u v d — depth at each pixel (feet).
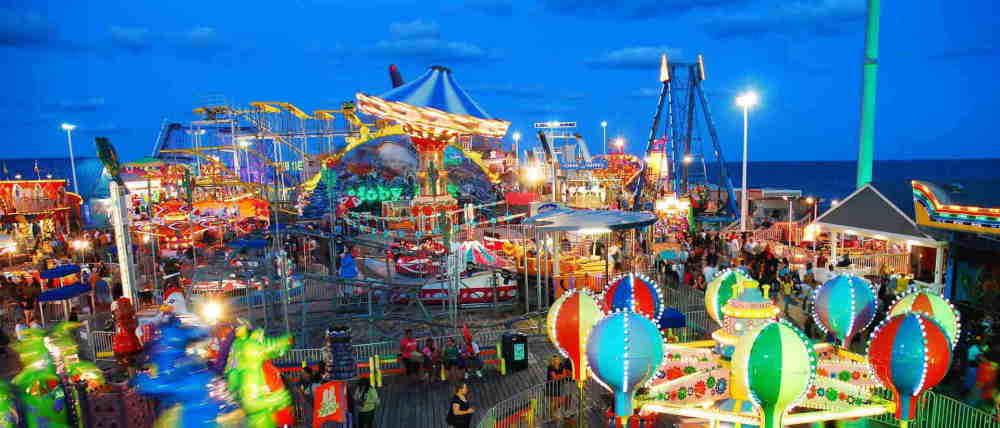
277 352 46.88
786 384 29.04
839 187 587.27
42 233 130.72
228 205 118.93
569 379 49.14
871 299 37.47
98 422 40.98
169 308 65.10
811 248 108.58
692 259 94.63
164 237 112.37
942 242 73.20
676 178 151.94
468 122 111.55
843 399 33.76
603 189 176.04
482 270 84.53
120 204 70.18
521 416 46.50
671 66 150.82
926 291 37.09
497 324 71.41
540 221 70.28
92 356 60.95
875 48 94.68
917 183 67.46
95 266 96.73
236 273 82.79
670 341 58.13
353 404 46.26
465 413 43.21
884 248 100.58
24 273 90.12
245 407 44.50
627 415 31.81
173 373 49.52
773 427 30.83
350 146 141.49
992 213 57.62
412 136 118.32
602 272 86.28
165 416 43.27
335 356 49.78
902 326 30.76
